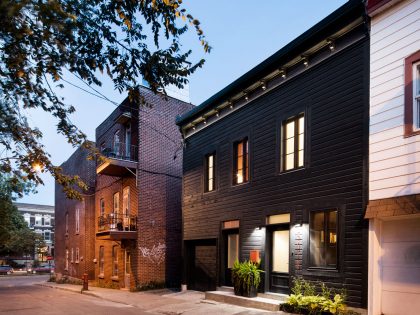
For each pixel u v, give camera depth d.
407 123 8.17
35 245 57.53
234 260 14.23
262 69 12.41
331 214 10.06
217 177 15.18
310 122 10.84
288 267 11.40
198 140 16.86
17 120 6.89
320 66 10.72
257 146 12.98
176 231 20.48
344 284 9.24
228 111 14.76
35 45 5.49
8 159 6.96
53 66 5.87
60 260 35.66
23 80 6.21
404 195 8.04
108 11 5.79
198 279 16.41
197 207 16.42
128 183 20.70
